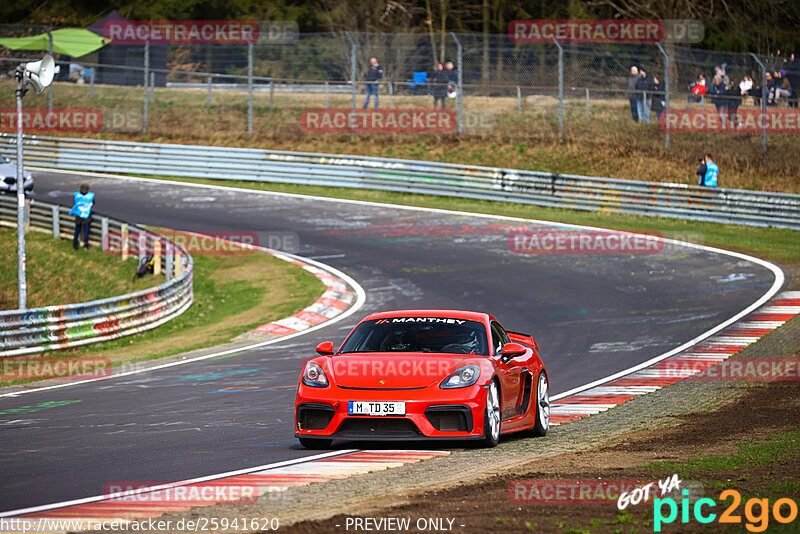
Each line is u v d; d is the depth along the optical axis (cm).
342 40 13575
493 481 1927
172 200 9394
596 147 10512
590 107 11450
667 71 10119
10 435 2814
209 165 10469
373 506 1717
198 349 5062
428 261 7156
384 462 2291
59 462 2347
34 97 12700
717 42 15412
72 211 7512
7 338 4769
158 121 11912
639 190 8800
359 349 2655
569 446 2538
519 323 5384
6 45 12781
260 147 11200
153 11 16450
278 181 10262
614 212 8875
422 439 2359
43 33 12975
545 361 4450
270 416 3188
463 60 16712
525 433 2919
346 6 16375
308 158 10231
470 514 1619
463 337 2662
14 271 6881
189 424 3028
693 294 6038
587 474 2008
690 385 3775
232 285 6812
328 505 1756
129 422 3073
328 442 2550
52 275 6881
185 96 12794
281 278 6862
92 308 5247
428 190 9731
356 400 2378
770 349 4472
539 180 9219
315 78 13688
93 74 12938
